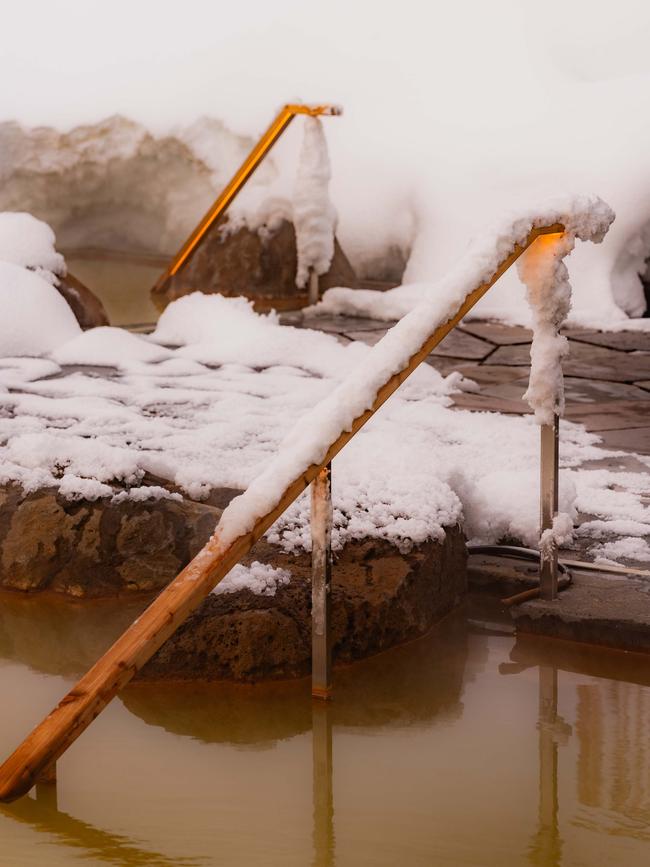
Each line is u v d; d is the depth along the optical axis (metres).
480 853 3.08
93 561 4.92
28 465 5.27
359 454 5.48
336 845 3.11
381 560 4.61
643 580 4.80
